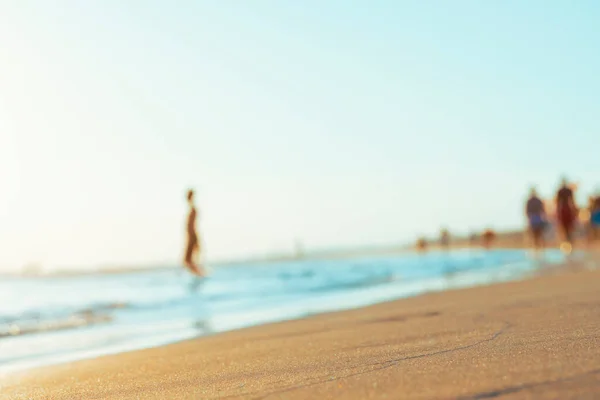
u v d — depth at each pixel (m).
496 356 1.92
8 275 45.38
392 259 30.48
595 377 1.41
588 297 3.84
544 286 5.45
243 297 9.61
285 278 15.88
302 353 2.76
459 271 12.58
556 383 1.40
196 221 9.29
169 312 7.87
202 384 2.20
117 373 2.90
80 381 2.77
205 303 9.07
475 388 1.44
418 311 4.37
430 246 77.12
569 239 15.32
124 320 7.25
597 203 22.61
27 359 4.41
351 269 18.30
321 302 7.32
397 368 1.95
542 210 16.73
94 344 5.03
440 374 1.69
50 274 46.69
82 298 13.38
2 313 8.63
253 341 3.67
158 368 2.90
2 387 2.86
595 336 2.16
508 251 28.14
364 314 4.73
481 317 3.43
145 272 47.72
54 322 7.36
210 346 3.69
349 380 1.81
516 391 1.37
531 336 2.37
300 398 1.63
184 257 9.20
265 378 2.12
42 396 2.43
